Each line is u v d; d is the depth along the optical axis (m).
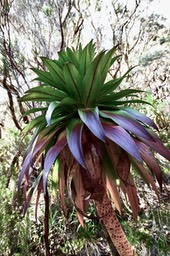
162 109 1.98
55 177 0.97
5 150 1.63
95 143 0.78
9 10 1.60
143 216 1.45
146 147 0.85
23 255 1.30
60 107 0.84
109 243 1.24
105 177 0.85
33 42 1.66
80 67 0.84
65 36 1.74
